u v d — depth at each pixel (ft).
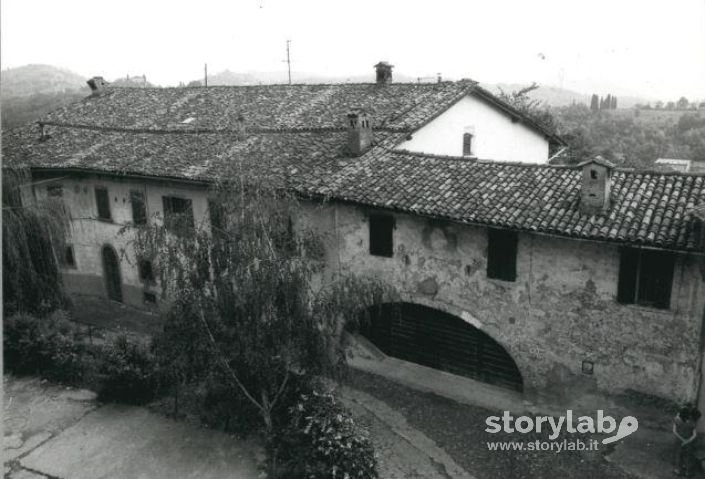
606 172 40.14
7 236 58.59
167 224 39.22
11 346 56.39
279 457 41.45
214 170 60.03
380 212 51.34
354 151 58.03
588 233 39.65
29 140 83.61
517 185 47.03
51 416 49.08
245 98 83.46
